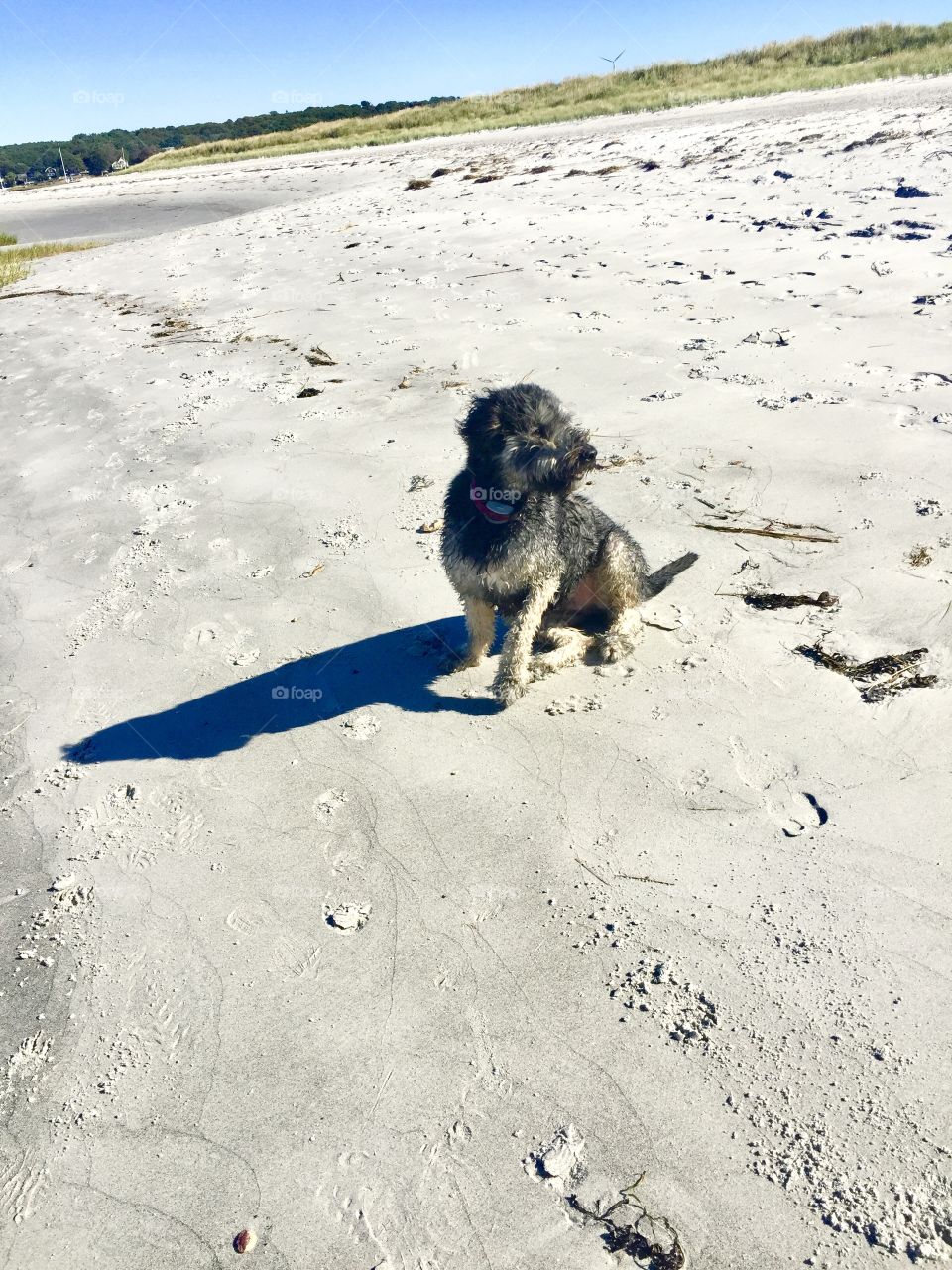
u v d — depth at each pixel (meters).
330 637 1.96
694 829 1.37
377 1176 1.00
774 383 2.69
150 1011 1.22
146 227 9.41
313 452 2.72
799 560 1.95
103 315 4.84
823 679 1.62
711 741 1.53
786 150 5.38
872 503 2.08
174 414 3.18
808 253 3.63
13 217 12.59
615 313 3.42
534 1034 1.12
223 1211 0.99
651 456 2.43
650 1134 0.99
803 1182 0.93
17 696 1.92
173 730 1.75
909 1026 1.05
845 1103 0.99
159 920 1.36
